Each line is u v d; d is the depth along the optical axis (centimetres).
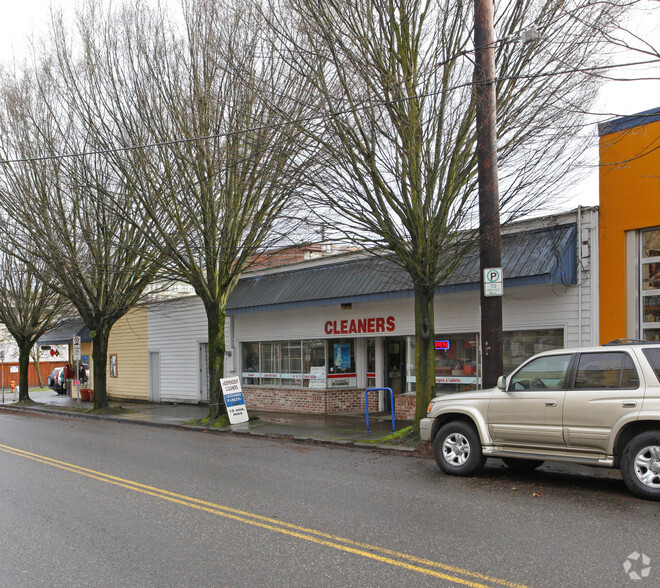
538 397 808
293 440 1362
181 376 2436
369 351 1888
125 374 2808
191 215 1536
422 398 1187
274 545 583
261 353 2094
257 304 1902
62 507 748
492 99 1009
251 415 1739
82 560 553
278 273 1953
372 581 486
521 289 1357
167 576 509
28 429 1683
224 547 580
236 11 1458
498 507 709
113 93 1565
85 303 2195
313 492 807
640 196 1165
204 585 487
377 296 1562
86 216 1922
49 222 1914
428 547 565
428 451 1096
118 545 593
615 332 1195
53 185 1848
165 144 1458
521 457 827
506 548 557
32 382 4928
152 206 1551
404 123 1052
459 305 1491
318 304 1722
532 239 1295
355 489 822
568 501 733
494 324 1021
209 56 1430
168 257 1727
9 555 572
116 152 1577
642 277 1177
